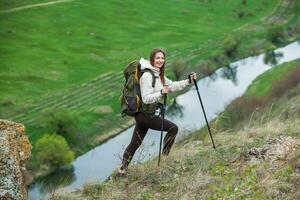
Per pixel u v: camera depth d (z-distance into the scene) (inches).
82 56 3277.6
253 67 3181.6
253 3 4766.2
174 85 332.5
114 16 4131.4
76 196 308.7
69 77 2923.2
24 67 2992.1
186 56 3358.8
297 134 351.9
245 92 2618.1
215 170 307.7
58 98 2623.0
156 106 319.0
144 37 3767.2
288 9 4670.3
